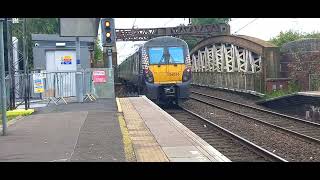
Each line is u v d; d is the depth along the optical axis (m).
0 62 13.74
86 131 14.12
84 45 33.34
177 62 28.03
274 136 17.31
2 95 13.66
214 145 15.21
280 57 35.28
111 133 13.68
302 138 16.69
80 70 25.45
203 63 51.50
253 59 37.88
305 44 32.28
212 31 64.31
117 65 60.47
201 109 27.62
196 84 53.31
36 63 31.25
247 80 37.19
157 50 28.06
